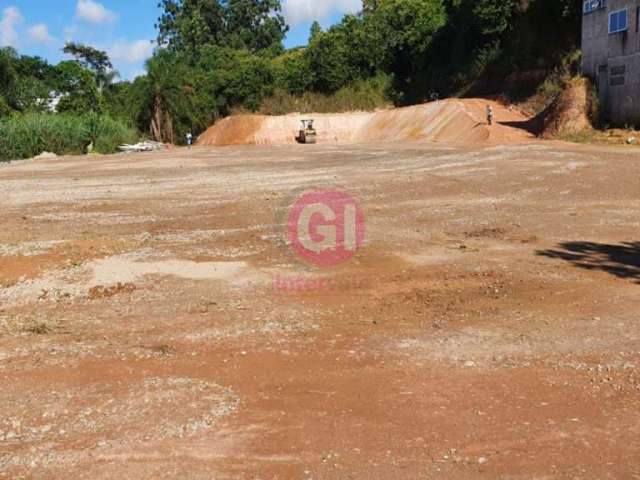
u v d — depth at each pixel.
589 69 35.44
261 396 5.46
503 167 23.11
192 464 4.37
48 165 38.22
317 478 4.17
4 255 11.64
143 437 4.75
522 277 9.27
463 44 59.09
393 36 68.44
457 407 5.17
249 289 9.03
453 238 12.30
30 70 72.44
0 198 20.77
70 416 5.10
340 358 6.32
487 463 4.32
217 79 68.81
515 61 50.47
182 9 102.75
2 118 55.72
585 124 34.00
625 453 4.43
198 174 27.50
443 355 6.33
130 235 13.54
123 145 56.81
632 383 5.57
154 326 7.49
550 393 5.41
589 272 9.51
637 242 11.60
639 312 7.55
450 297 8.41
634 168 21.12
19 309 8.38
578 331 6.95
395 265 10.23
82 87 72.44
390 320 7.55
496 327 7.16
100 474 4.25
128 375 5.97
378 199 17.66
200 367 6.16
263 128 59.75
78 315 8.03
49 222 15.65
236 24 101.94
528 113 43.97
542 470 4.23
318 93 69.06
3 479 4.20
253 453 4.50
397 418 5.00
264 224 14.37
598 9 34.31
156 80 64.62
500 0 52.97
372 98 66.25
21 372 6.07
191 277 9.79
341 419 5.00
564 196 17.08
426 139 45.53
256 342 6.84
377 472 4.23
